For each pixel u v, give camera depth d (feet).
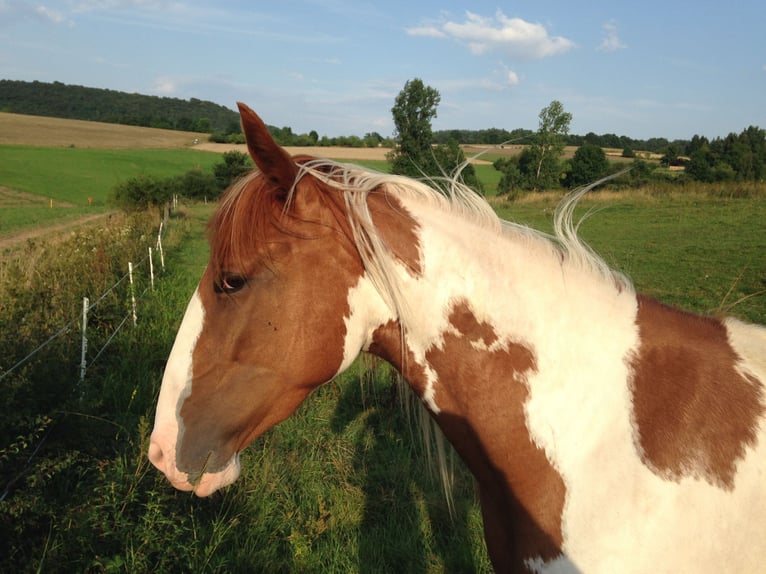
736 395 4.92
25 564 9.23
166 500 10.89
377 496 12.70
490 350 5.25
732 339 5.35
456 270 5.28
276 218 5.04
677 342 5.20
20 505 9.48
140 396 16.08
